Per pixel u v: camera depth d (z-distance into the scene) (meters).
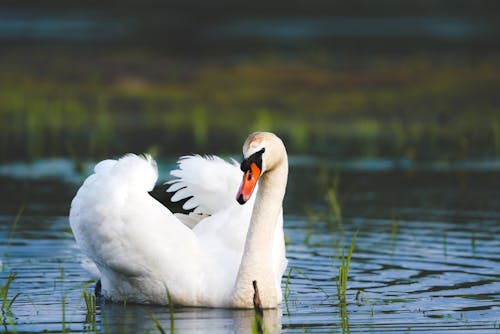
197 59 34.69
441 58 34.00
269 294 9.21
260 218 9.29
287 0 49.59
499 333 8.15
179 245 9.62
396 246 11.93
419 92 28.95
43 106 27.58
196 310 9.30
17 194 15.62
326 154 20.72
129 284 9.70
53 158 19.83
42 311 9.07
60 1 49.81
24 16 45.47
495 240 12.16
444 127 24.97
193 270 9.52
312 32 41.09
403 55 34.84
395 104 27.89
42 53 34.50
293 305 9.27
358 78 30.77
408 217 13.84
